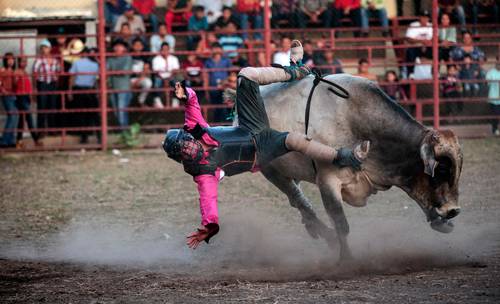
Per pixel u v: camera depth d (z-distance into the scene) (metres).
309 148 11.16
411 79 27.09
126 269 11.98
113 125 27.59
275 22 27.83
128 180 20.95
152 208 17.41
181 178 21.12
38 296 10.25
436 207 11.22
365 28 25.62
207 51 25.12
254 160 11.41
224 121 26.45
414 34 27.09
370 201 17.31
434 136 10.88
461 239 13.30
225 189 19.52
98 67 26.53
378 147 11.48
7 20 26.50
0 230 15.44
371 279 10.58
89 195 19.08
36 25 26.98
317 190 18.88
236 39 26.94
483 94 27.30
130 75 26.66
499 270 10.85
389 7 28.97
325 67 25.52
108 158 24.66
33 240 14.50
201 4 27.45
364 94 11.55
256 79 11.55
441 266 11.32
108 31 27.73
